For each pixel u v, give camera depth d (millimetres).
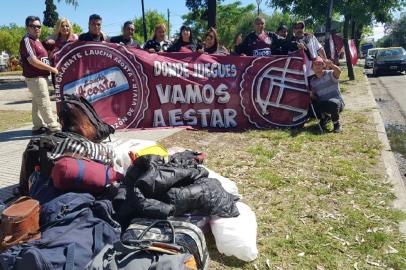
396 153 7809
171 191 3715
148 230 3260
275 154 6668
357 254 3785
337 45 18406
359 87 16047
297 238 4035
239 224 3816
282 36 10891
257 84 8523
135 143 4867
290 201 4863
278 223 4328
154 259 2791
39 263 2758
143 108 8281
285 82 8500
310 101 8406
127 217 3637
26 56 7328
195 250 3221
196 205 3785
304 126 8742
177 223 3395
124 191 3740
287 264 3633
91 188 3771
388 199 4906
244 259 3643
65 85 7855
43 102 7637
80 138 4164
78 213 3293
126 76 8148
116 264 2748
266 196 5004
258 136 7824
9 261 2861
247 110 8570
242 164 6141
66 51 7816
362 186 5281
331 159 6395
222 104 8523
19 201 3381
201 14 22719
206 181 3965
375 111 10391
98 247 3045
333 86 8172
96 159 4082
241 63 8523
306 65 8492
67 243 2973
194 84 8430
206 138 7734
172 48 9227
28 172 4457
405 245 3914
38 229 3250
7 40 57562
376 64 25516
